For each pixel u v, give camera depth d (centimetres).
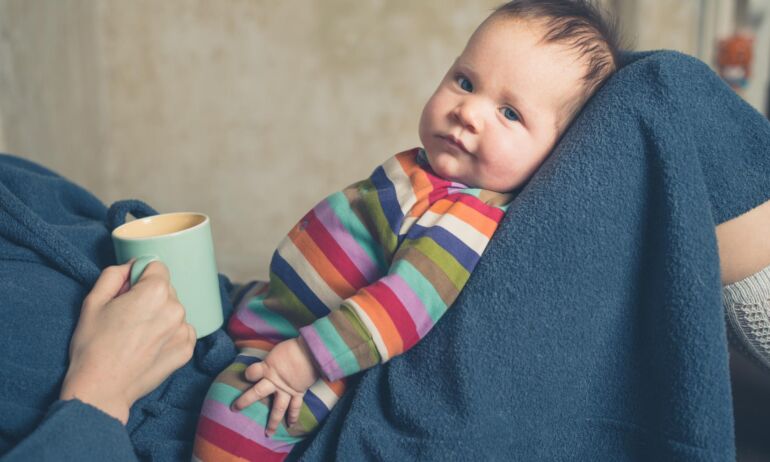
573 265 70
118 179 255
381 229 79
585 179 70
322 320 73
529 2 82
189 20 240
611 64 81
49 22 191
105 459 62
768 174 72
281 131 252
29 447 58
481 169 80
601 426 75
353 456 70
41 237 77
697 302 67
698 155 72
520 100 78
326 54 243
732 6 222
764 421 94
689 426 68
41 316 72
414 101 247
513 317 70
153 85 246
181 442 75
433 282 72
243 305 90
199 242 78
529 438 73
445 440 69
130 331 67
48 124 188
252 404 74
